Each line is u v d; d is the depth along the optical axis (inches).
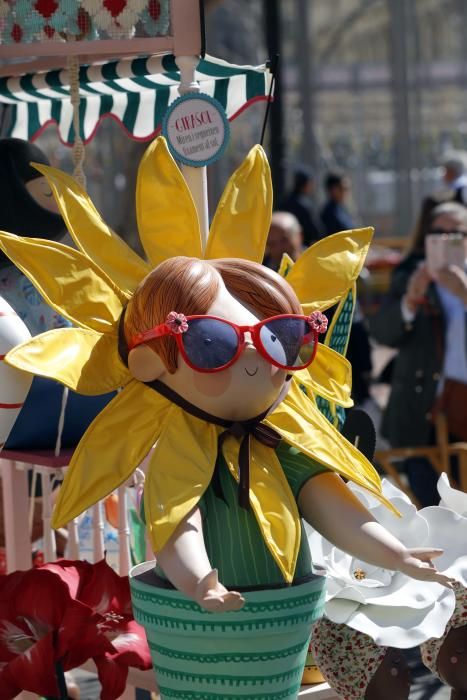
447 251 202.7
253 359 82.4
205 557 79.0
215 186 418.3
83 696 165.0
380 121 1061.8
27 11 107.3
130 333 85.4
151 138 152.4
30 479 137.3
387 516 99.7
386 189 994.1
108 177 504.1
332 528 86.2
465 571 97.3
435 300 214.5
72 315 88.5
